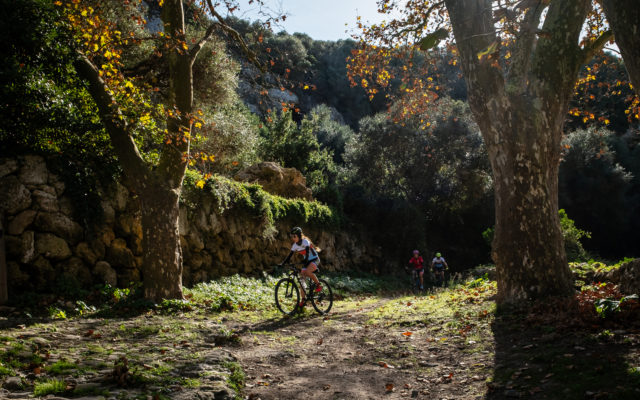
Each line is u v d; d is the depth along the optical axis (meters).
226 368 4.59
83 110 8.75
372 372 4.76
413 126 25.86
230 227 12.94
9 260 7.12
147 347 5.21
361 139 28.48
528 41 6.86
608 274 7.04
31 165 7.62
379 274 22.98
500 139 6.92
